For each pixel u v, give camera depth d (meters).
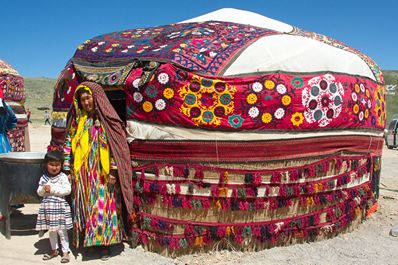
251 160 4.86
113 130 4.68
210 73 4.78
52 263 4.63
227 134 4.80
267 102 4.86
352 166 5.64
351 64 5.68
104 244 4.61
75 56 5.82
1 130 6.25
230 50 5.00
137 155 4.96
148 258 4.79
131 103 4.92
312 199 5.22
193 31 5.43
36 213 6.50
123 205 5.13
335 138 5.35
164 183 4.83
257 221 4.98
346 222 5.67
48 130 25.78
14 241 5.29
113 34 6.11
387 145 19.52
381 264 4.85
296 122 5.01
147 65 4.91
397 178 10.87
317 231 5.35
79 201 4.62
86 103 4.60
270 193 4.95
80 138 4.66
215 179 4.81
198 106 4.74
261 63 4.94
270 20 6.80
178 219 4.84
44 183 4.63
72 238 5.21
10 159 5.15
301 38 5.61
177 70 4.75
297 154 5.06
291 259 4.86
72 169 4.73
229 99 4.77
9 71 8.71
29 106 55.84
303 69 5.11
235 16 6.71
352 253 5.12
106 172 4.60
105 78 5.12
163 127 4.81
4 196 5.28
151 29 6.14
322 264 4.78
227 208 4.83
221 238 4.95
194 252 4.89
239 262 4.72
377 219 6.50
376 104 6.12
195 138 4.77
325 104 5.18
